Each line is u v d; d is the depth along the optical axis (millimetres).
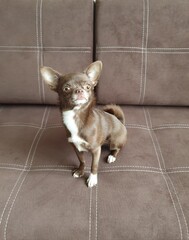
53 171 1104
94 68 1062
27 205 941
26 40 1396
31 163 1149
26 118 1453
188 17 1316
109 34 1361
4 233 885
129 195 965
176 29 1337
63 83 1011
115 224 881
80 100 957
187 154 1159
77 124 1031
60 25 1362
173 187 1000
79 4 1341
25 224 890
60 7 1346
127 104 1524
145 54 1385
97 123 1067
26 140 1282
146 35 1354
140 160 1133
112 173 1078
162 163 1127
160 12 1321
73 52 1408
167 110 1496
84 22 1356
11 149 1224
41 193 988
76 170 1102
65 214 908
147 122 1402
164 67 1396
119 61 1393
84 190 1003
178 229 872
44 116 1474
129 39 1363
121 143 1189
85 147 1074
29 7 1351
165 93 1447
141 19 1331
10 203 949
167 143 1229
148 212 906
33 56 1419
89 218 897
